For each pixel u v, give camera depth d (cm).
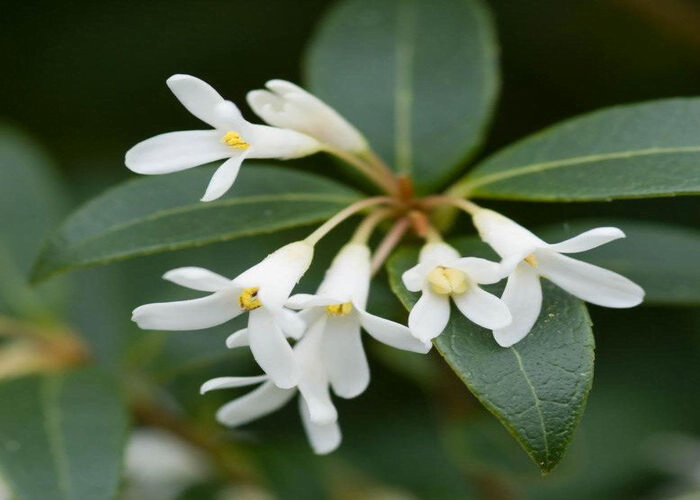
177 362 25
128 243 22
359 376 20
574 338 20
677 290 23
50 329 25
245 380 20
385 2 24
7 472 22
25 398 23
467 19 24
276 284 20
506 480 25
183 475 26
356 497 26
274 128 21
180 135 21
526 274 20
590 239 20
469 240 22
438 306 20
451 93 24
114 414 23
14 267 26
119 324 26
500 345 20
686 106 22
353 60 24
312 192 22
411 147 24
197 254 26
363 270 21
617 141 22
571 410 20
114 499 22
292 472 26
